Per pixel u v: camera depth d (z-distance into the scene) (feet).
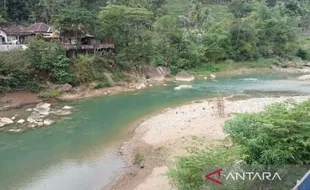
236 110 107.45
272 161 42.22
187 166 44.55
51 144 87.61
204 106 118.42
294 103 53.83
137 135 92.84
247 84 173.27
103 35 168.25
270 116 47.55
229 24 239.30
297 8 363.56
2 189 63.52
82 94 143.95
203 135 82.74
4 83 130.41
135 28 193.98
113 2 224.12
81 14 158.51
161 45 196.54
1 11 200.13
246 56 237.86
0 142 88.94
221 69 215.92
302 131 43.04
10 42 168.25
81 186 64.34
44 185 64.95
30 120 107.34
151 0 282.56
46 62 141.59
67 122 107.24
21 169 72.54
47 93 135.95
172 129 92.63
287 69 233.96
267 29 258.78
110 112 119.14
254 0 366.43
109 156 79.15
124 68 172.35
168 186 59.62
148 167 71.00
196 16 285.23
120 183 64.69
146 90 158.30
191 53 207.41
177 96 144.05
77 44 157.89
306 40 311.47
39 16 220.43
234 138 48.78
